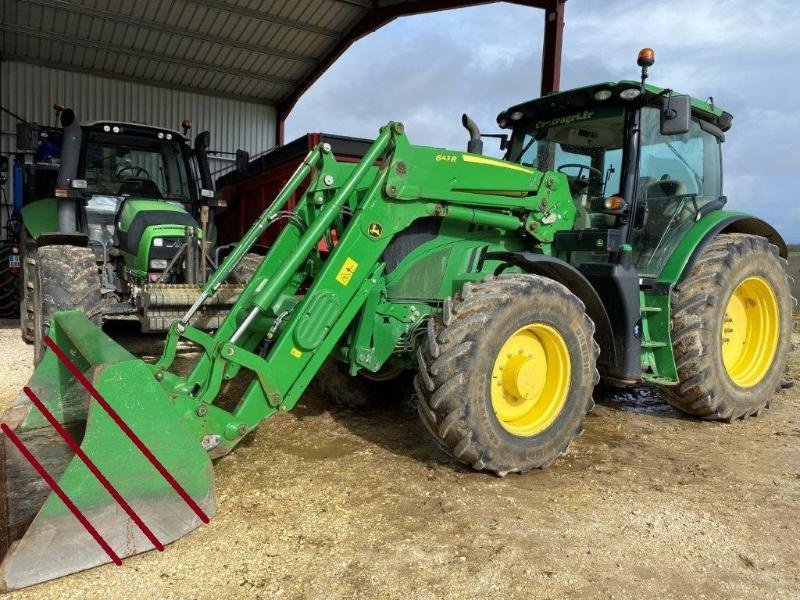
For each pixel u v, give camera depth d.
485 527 2.56
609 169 4.05
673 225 4.25
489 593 2.09
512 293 3.00
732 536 2.57
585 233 3.70
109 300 5.43
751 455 3.61
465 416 2.90
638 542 2.49
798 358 6.89
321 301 2.92
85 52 11.51
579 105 4.17
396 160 3.09
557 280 3.68
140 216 5.35
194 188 6.61
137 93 12.55
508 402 3.21
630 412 4.54
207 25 11.14
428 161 3.21
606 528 2.60
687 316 4.05
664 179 4.21
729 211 4.56
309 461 3.29
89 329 2.75
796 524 2.70
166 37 11.31
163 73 12.45
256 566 2.22
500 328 2.96
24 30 10.63
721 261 4.10
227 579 2.14
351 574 2.18
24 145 6.30
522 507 2.78
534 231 3.77
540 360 3.27
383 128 3.11
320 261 3.41
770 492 3.05
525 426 3.19
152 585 2.10
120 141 6.23
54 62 11.66
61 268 4.55
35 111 11.63
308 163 3.43
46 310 4.52
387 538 2.45
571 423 3.28
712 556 2.40
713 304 4.03
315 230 2.92
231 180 7.82
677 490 3.05
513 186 3.62
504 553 2.35
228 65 12.41
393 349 3.39
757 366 4.52
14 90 11.44
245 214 7.36
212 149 13.40
